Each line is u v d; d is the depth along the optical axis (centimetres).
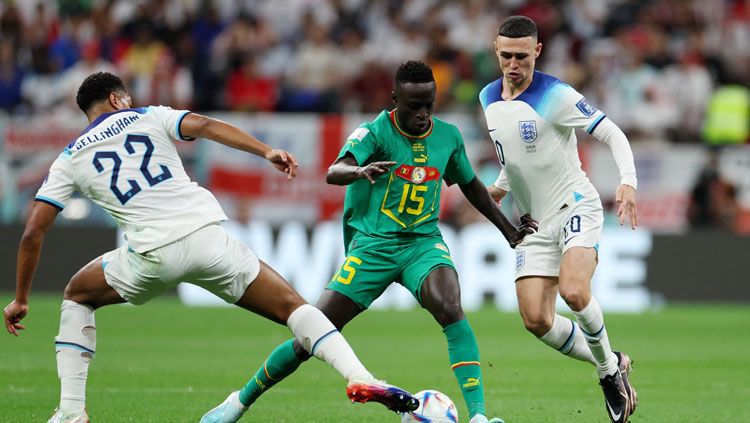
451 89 7319
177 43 7531
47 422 2389
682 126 7300
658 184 6475
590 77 7381
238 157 6425
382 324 5419
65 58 7425
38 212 2158
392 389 2033
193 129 2164
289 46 7612
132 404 2862
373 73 7375
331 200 6431
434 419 2269
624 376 2564
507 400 3056
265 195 6431
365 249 2428
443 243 2462
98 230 6394
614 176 6372
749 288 6444
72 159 2167
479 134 6506
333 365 2133
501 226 2545
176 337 4738
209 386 3250
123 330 5003
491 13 7800
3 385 3216
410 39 7638
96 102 2238
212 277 2138
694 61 7506
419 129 2378
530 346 4478
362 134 2384
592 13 7844
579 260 2478
